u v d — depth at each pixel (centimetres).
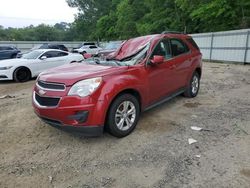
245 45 1527
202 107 566
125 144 385
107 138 407
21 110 576
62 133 432
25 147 385
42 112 377
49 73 410
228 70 1249
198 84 671
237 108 555
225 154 346
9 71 975
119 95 393
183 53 579
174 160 334
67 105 354
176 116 505
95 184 290
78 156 354
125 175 305
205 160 332
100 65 438
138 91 425
